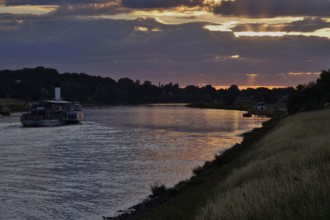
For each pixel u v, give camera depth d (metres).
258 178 18.84
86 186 33.25
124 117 152.38
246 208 12.60
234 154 42.25
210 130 93.19
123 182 34.78
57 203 27.83
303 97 105.69
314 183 12.77
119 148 60.19
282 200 12.45
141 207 25.77
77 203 27.78
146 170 40.78
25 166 43.72
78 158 49.78
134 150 57.69
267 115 158.50
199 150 57.28
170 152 55.25
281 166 19.92
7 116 166.75
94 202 27.95
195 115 167.62
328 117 54.03
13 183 34.56
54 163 45.81
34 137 78.69
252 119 137.75
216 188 22.33
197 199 22.14
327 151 19.94
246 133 82.62
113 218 23.64
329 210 10.57
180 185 31.17
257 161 24.59
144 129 96.88
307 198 11.95
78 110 126.88
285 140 33.72
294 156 21.09
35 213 25.47
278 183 14.69
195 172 36.62
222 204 14.14
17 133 88.38
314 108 95.50
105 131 92.38
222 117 151.12
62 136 80.62
